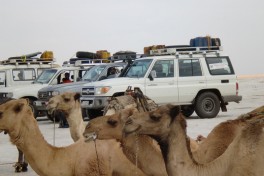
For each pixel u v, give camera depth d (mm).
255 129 6656
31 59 26578
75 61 26391
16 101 8406
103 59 26750
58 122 23859
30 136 8359
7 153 15578
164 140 6629
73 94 10992
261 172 6547
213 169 6578
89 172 8383
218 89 22516
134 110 8023
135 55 24688
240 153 6605
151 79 21141
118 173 8398
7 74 25641
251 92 42031
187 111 23094
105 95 20484
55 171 8367
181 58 21922
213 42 23031
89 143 8484
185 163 6535
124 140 7656
